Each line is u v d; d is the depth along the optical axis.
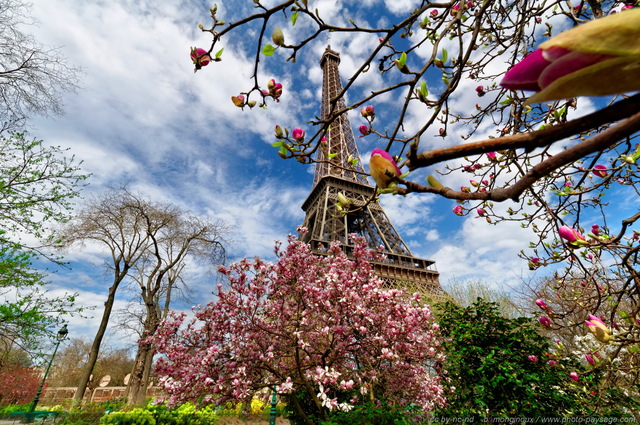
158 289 18.08
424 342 7.30
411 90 1.32
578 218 2.61
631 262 2.19
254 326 7.35
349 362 7.87
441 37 1.30
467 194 0.67
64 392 26.83
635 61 0.26
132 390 15.85
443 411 7.46
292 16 1.36
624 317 2.03
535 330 7.10
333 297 7.21
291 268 7.57
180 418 12.04
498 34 2.85
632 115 0.38
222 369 6.85
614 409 5.21
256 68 1.55
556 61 0.28
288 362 8.00
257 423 16.55
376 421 6.43
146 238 17.30
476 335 7.36
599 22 0.26
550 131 0.42
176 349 7.31
